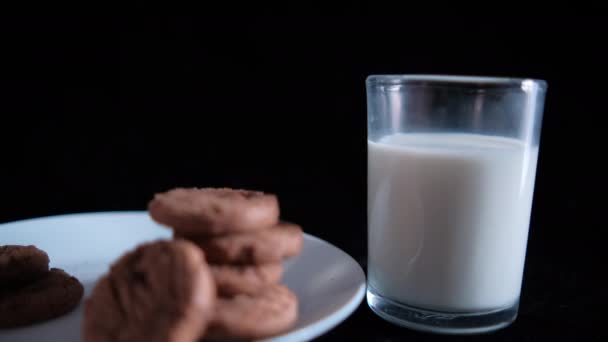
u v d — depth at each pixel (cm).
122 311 38
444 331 43
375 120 44
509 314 43
